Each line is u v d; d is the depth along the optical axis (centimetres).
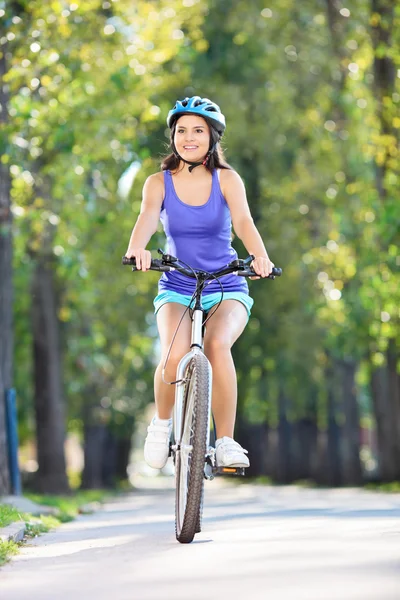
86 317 4753
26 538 1394
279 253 4809
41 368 4256
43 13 2734
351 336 4459
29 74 2784
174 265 1087
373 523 1320
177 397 1092
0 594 838
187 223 1123
